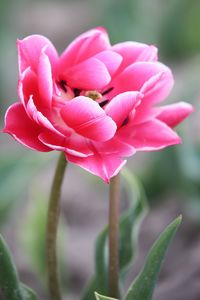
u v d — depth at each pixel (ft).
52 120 1.75
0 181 2.72
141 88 1.71
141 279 1.78
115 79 1.80
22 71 1.72
